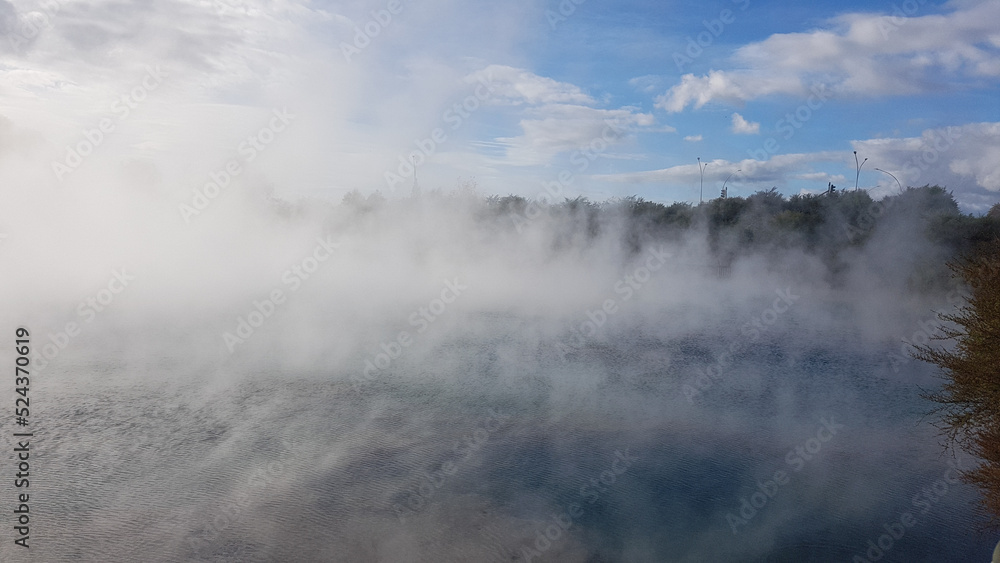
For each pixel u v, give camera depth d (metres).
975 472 7.24
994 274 7.67
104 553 5.38
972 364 7.55
